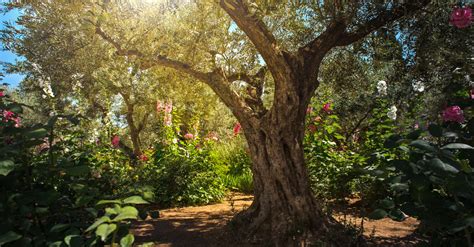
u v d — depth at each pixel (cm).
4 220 238
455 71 402
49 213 275
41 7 688
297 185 417
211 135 998
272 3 401
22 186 272
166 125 808
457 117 296
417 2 448
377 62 626
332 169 621
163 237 455
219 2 396
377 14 447
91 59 673
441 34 526
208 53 497
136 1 464
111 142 729
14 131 270
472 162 277
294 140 422
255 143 435
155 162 754
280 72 403
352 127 828
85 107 796
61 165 273
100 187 400
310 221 406
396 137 295
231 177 918
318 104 709
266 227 413
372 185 576
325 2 436
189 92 694
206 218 570
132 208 223
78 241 221
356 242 395
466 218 240
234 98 453
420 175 259
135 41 477
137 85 984
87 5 446
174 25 485
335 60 659
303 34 532
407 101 688
